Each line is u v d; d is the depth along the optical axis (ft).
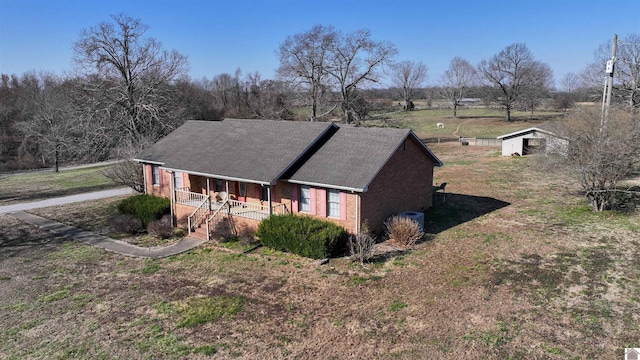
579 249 57.72
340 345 39.27
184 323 44.68
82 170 170.81
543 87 286.25
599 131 68.28
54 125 176.14
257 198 75.10
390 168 69.31
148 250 68.59
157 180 91.71
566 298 45.19
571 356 35.78
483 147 170.91
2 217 92.22
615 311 42.16
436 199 88.89
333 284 51.90
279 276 55.31
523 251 58.23
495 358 36.04
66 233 79.20
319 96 159.84
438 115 317.83
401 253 60.18
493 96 267.39
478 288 48.47
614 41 74.95
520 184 99.14
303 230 61.21
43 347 41.55
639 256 54.29
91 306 49.78
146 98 148.66
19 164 194.29
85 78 144.97
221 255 64.34
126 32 144.97
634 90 160.25
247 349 39.42
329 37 153.79
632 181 93.30
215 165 75.05
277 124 84.94
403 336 40.09
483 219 73.61
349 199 62.90
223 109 268.21
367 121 164.45
